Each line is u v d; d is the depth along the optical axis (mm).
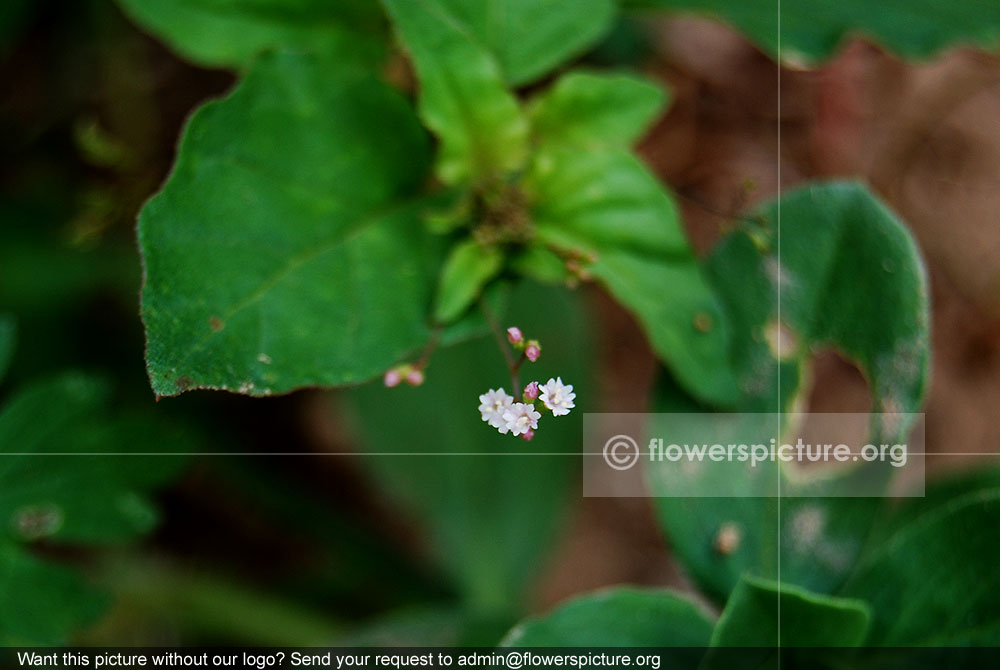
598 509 410
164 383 303
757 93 408
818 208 328
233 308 310
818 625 311
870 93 407
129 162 388
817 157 406
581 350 377
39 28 406
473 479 378
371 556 399
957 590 318
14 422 345
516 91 392
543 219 323
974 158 404
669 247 323
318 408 416
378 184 322
